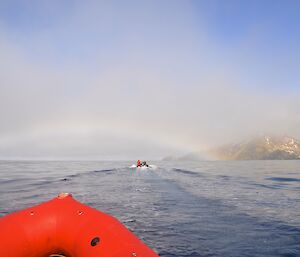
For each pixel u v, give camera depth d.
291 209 13.41
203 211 12.91
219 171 54.81
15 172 48.50
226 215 12.03
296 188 24.02
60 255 5.22
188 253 7.63
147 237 8.99
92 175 38.94
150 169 56.47
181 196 17.66
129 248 4.16
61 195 5.91
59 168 66.69
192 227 10.11
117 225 4.92
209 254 7.56
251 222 10.83
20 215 5.32
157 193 19.16
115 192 19.91
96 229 4.84
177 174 41.16
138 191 20.39
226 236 9.09
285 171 58.41
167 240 8.70
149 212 12.74
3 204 15.27
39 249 5.01
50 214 5.38
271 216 11.84
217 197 17.23
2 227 5.04
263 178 36.53
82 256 4.54
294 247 8.09
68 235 5.06
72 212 5.44
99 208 13.78
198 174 42.34
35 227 5.14
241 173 48.69
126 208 13.73
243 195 18.39
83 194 18.95
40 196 18.52
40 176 38.00
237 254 7.57
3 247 4.66
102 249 4.35
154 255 4.01
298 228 9.97
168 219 11.35
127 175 38.44
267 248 8.00
